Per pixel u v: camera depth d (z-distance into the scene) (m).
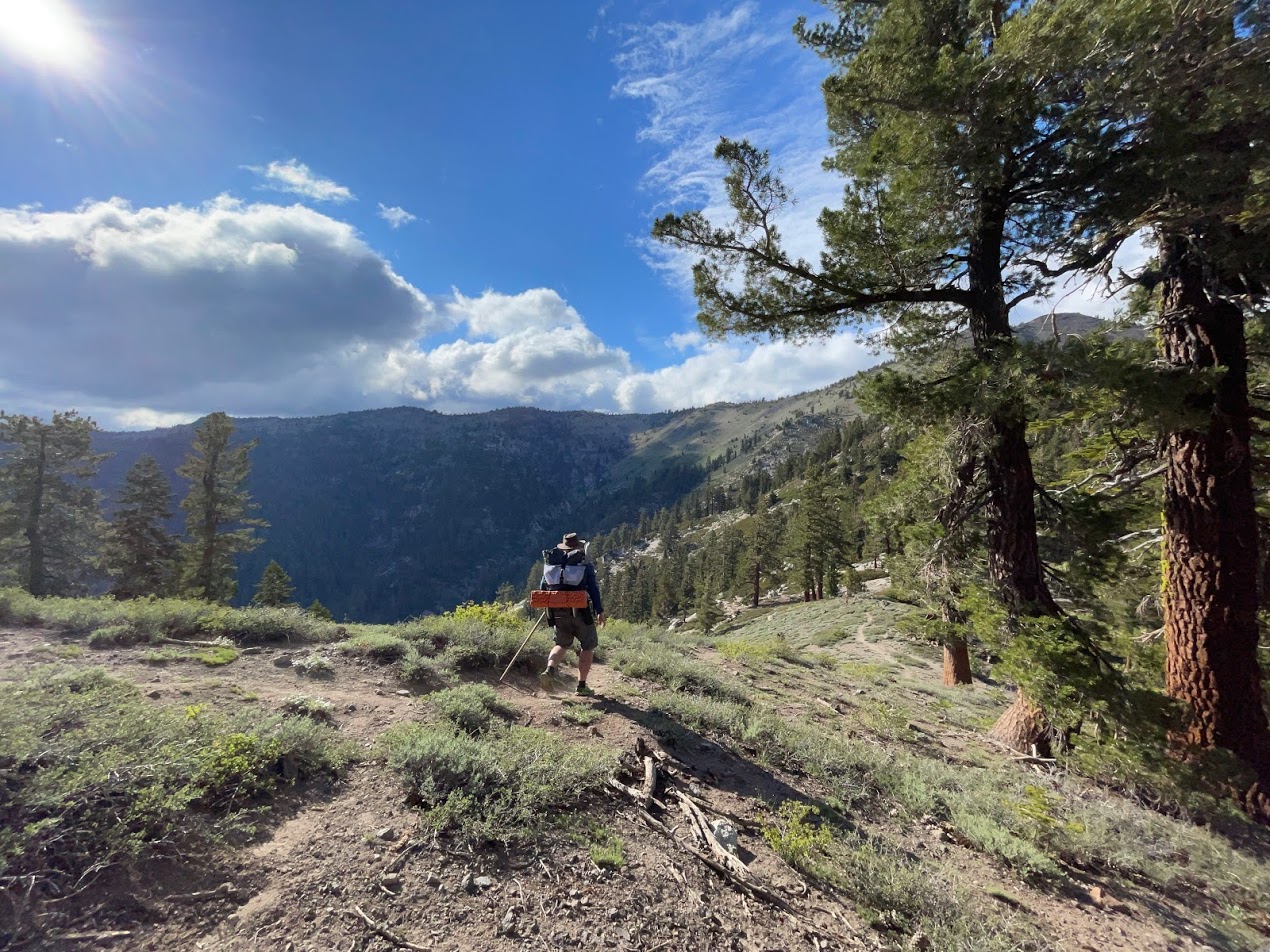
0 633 5.38
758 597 68.12
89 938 2.20
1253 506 7.70
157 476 30.23
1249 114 5.92
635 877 3.32
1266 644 9.12
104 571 30.06
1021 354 7.03
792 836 4.10
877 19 8.99
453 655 6.29
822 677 11.18
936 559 9.95
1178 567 7.90
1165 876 5.01
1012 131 6.88
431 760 3.75
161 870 2.59
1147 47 5.81
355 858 2.95
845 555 54.66
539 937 2.72
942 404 7.77
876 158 7.84
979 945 3.31
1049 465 12.76
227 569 33.19
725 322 9.46
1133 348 7.02
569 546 6.27
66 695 3.65
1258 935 4.40
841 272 8.79
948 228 8.28
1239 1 5.58
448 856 3.10
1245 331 9.31
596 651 8.24
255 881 2.67
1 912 2.20
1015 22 6.42
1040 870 4.63
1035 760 7.73
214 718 3.71
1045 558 10.88
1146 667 8.66
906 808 5.33
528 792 3.71
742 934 3.11
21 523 27.59
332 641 6.66
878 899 3.68
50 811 2.65
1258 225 6.65
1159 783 6.56
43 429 28.47
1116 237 7.40
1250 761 7.14
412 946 2.50
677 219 8.79
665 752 5.09
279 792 3.36
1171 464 8.09
